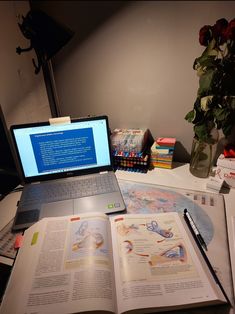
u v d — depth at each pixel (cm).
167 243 62
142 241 63
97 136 90
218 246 63
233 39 68
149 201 82
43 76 106
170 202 81
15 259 61
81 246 61
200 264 57
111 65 99
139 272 55
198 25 82
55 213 77
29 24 84
